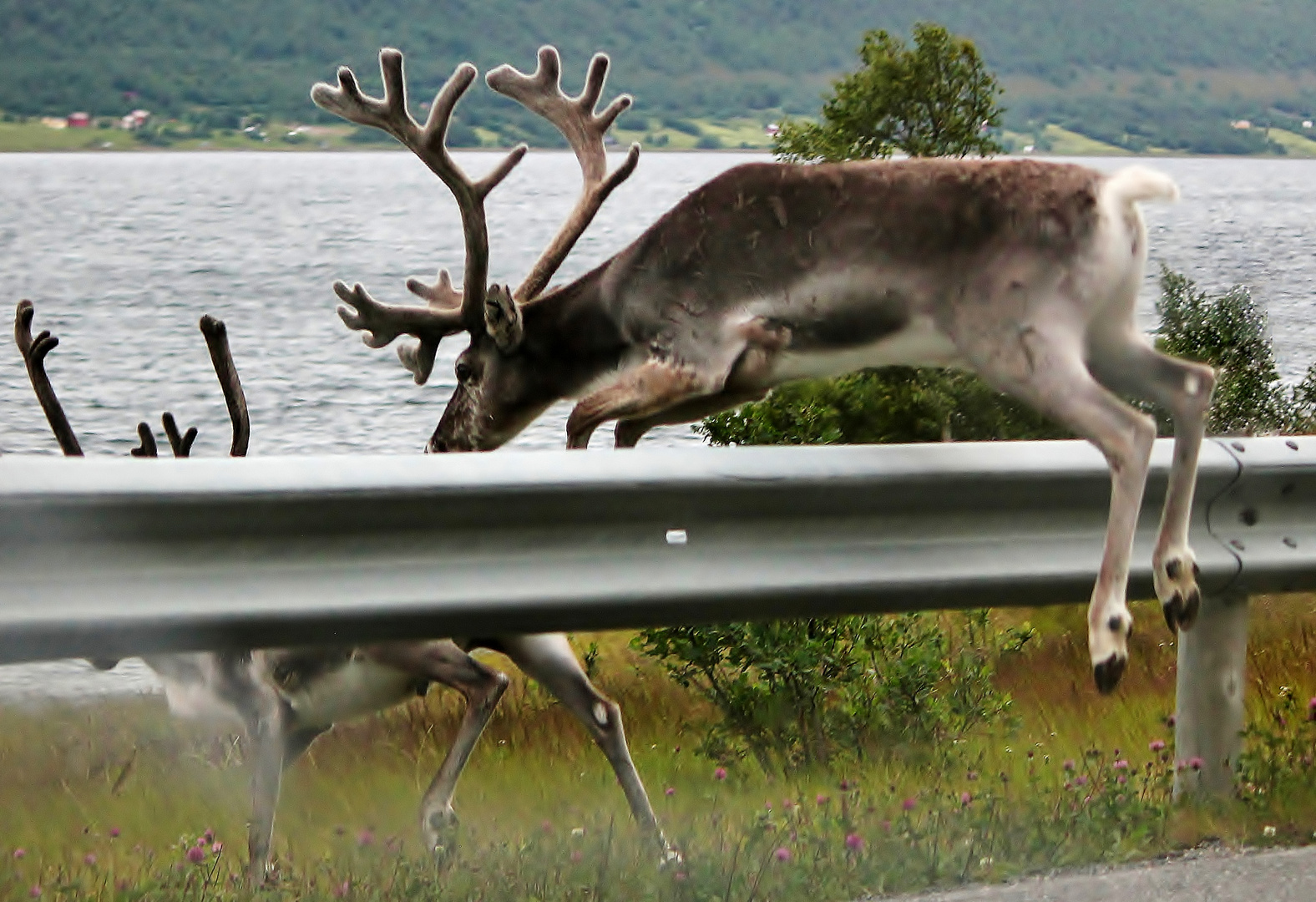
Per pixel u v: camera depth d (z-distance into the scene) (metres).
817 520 11.02
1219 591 11.95
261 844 12.60
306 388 76.56
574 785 15.09
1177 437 11.55
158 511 9.57
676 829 12.59
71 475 9.45
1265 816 11.47
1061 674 21.06
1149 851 10.84
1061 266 11.54
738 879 10.37
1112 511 11.13
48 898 10.78
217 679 12.77
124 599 9.56
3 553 9.38
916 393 28.84
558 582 10.38
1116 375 11.96
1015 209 11.65
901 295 11.99
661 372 12.94
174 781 16.20
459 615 10.17
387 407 70.88
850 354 12.43
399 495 9.99
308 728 13.47
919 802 12.47
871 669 17.58
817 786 14.73
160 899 10.52
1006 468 11.32
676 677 18.19
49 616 9.38
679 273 12.93
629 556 10.59
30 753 17.81
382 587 10.04
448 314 14.89
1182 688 12.29
